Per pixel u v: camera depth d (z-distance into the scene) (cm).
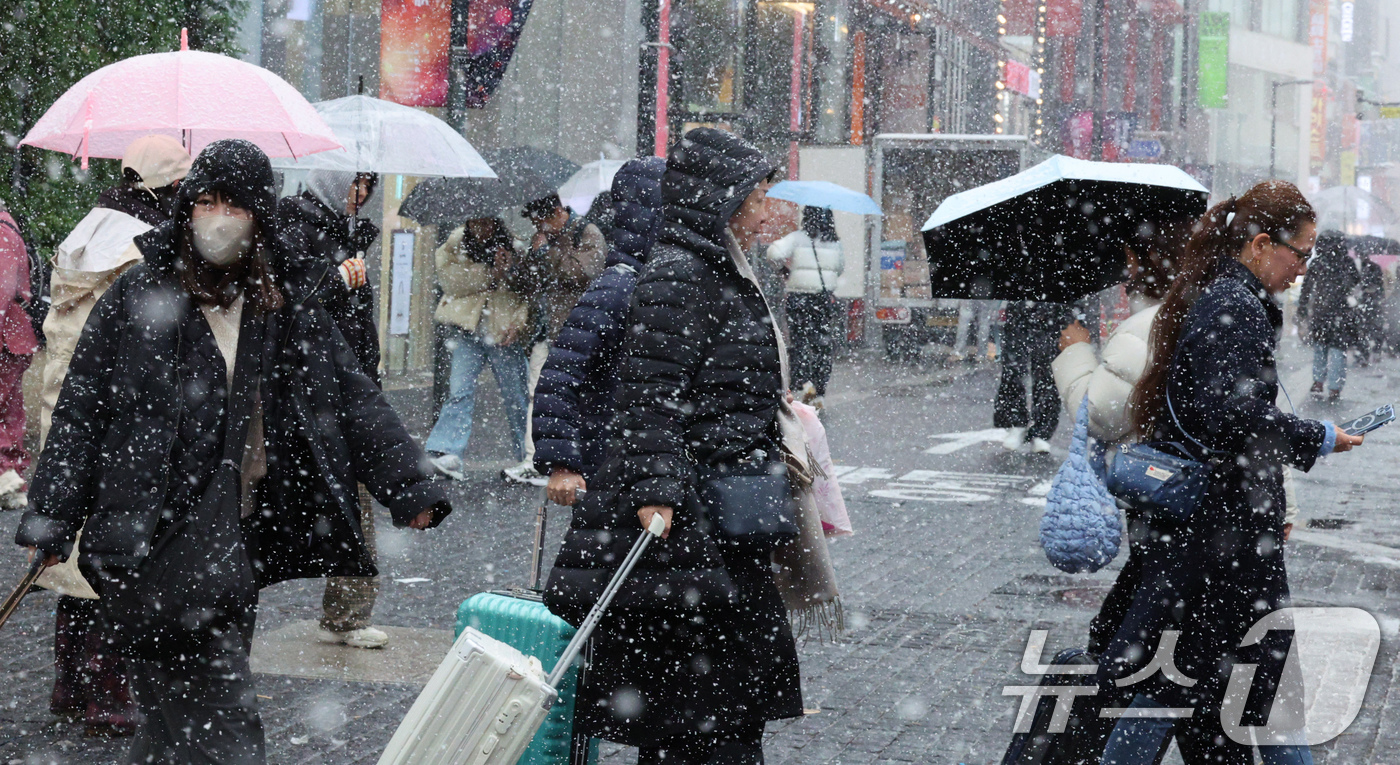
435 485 739
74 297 953
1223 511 696
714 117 5031
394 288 2778
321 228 1070
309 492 726
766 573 711
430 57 2991
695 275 692
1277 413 682
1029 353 2677
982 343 5156
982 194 870
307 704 1025
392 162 1397
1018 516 1967
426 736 604
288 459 723
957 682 1120
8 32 2452
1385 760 939
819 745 959
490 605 780
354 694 1055
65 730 946
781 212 4219
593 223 1947
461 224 2309
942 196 5156
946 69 6600
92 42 2584
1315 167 14050
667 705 699
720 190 694
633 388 687
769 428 721
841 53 5781
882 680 1122
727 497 689
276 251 722
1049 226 859
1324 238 3866
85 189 2611
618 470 688
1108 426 793
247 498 727
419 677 1104
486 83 3019
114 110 1000
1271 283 707
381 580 1455
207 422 702
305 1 3353
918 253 5175
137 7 2658
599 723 708
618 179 797
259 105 1020
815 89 5600
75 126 1006
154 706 704
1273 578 701
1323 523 1919
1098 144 8494
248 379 711
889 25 6144
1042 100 8031
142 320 702
